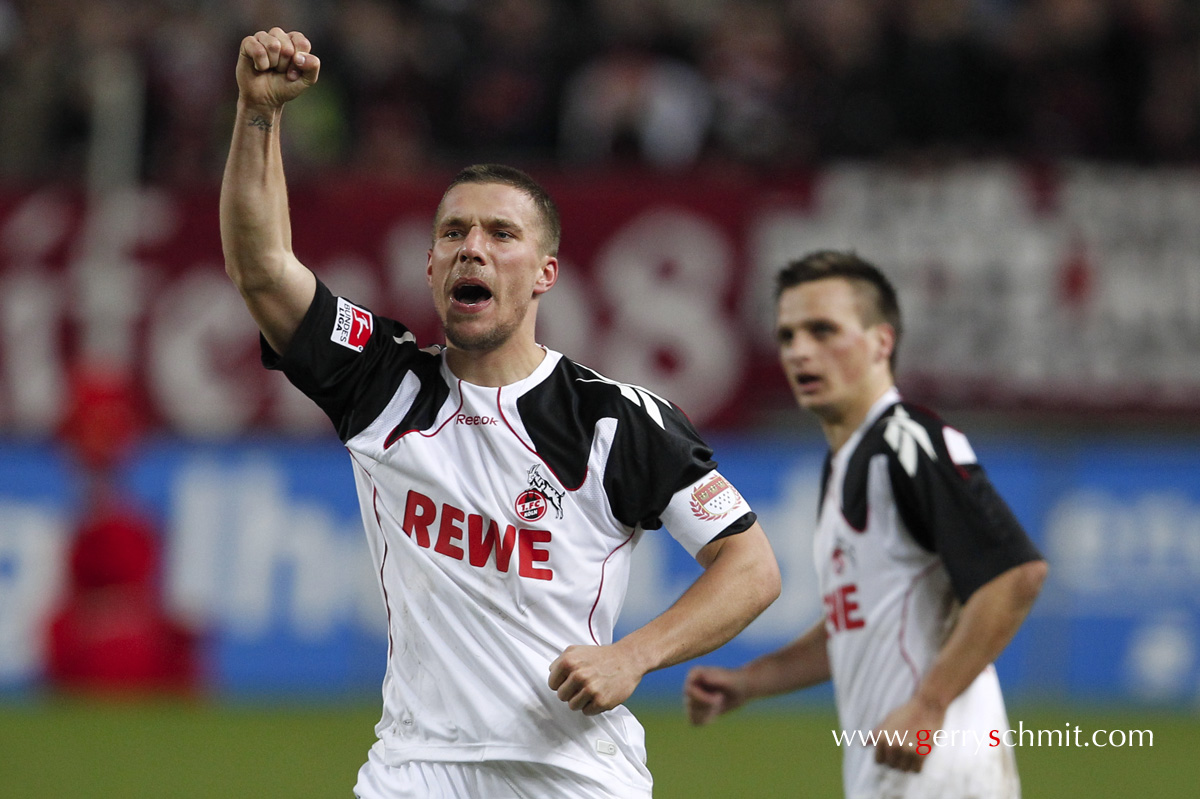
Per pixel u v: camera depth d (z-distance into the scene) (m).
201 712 31.98
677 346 34.72
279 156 10.55
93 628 33.06
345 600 34.03
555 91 39.56
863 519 13.30
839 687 13.64
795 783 25.31
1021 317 34.25
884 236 34.56
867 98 38.19
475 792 10.56
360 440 10.85
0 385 35.06
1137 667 33.69
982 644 12.45
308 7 42.09
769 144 38.41
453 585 10.64
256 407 35.19
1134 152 38.41
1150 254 34.31
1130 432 34.47
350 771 26.11
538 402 10.84
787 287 14.66
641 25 39.75
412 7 41.16
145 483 34.19
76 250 35.41
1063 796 24.42
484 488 10.66
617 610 11.05
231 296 35.34
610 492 10.72
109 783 24.88
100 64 38.88
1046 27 38.53
